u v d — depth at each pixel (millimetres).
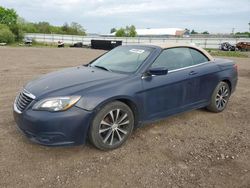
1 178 3105
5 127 4480
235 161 3609
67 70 4633
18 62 14766
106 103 3619
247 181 3154
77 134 3453
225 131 4637
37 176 3166
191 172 3326
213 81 5203
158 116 4344
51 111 3363
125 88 3795
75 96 3447
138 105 3977
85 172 3273
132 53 4656
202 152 3848
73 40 63719
